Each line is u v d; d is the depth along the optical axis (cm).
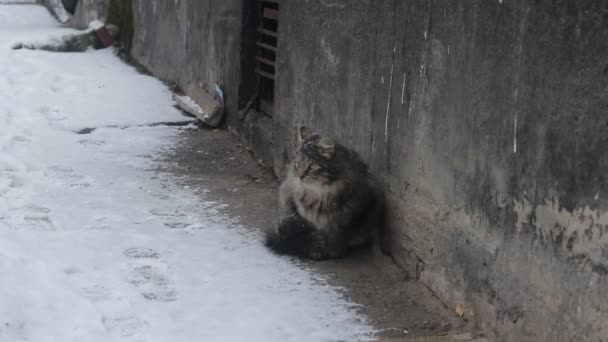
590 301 419
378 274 497
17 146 614
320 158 496
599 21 414
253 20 630
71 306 468
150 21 805
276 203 559
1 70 758
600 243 416
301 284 489
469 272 464
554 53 427
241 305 475
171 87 741
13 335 453
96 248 509
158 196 563
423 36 479
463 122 462
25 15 1117
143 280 488
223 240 521
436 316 470
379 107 507
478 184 457
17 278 480
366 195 505
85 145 626
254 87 639
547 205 431
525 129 437
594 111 416
